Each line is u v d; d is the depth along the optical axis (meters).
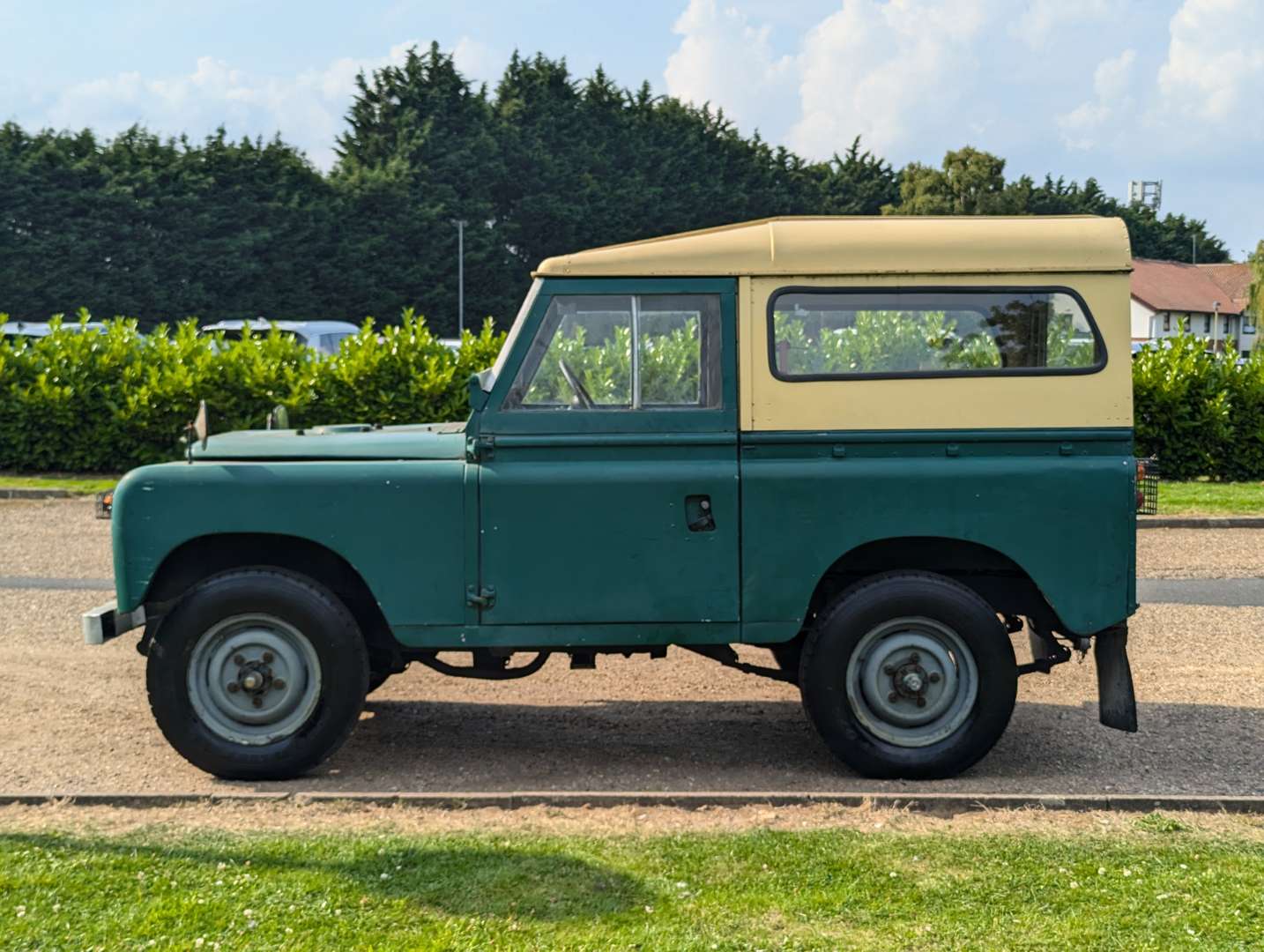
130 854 4.82
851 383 5.84
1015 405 5.84
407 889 4.52
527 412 5.86
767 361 5.85
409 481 5.82
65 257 56.94
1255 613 9.88
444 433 6.24
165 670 5.80
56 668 8.02
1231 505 15.24
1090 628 5.82
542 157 75.31
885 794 5.56
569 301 5.89
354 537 5.82
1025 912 4.37
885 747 5.92
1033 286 5.87
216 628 5.84
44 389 16.89
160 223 59.62
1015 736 6.77
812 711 5.91
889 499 5.81
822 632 5.88
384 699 7.50
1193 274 97.62
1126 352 5.86
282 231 61.81
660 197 79.00
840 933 4.21
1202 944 4.14
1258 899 4.48
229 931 4.16
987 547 5.91
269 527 5.80
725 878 4.64
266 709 5.86
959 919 4.31
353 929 4.18
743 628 5.86
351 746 6.57
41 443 17.12
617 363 5.88
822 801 5.52
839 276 5.87
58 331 17.56
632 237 77.75
